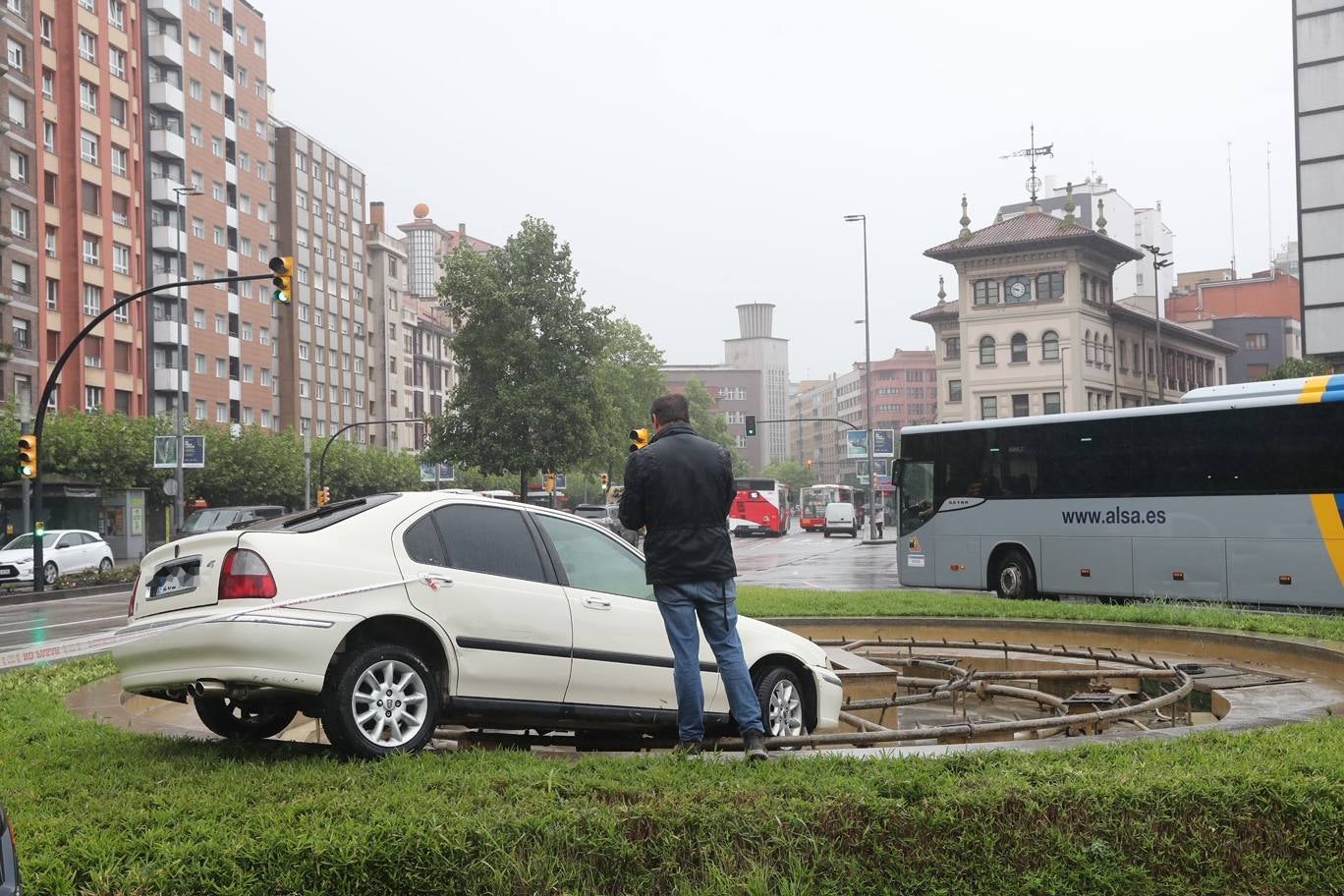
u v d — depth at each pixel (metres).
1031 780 5.26
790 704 7.87
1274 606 19.62
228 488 67.06
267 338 90.31
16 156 61.97
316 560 6.17
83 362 66.75
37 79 64.06
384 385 110.12
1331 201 65.56
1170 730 7.16
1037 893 4.84
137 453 58.69
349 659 6.11
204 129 81.88
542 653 6.78
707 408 161.62
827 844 4.80
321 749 6.68
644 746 7.94
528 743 7.88
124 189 71.94
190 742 6.98
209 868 4.27
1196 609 15.57
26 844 4.43
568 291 71.94
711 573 6.41
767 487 76.88
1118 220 114.06
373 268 110.62
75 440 55.28
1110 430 21.30
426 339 122.31
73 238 66.38
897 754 6.19
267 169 91.69
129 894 4.16
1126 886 4.91
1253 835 5.07
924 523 23.83
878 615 16.06
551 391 69.56
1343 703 9.70
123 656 6.30
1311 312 66.12
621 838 4.67
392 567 6.39
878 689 10.49
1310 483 18.89
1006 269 78.19
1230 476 19.75
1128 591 20.91
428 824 4.55
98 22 69.44
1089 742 6.59
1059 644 14.41
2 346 56.72
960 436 23.52
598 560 7.38
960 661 13.34
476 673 6.51
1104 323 80.06
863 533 86.06
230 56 85.94
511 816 4.68
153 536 70.81
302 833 4.47
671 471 6.43
